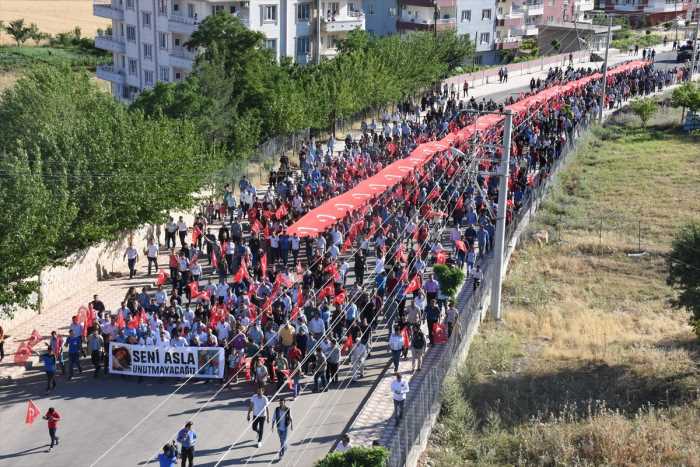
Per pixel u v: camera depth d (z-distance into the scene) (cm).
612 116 8200
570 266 4656
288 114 6531
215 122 6162
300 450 2830
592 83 8381
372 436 2903
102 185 4350
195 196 5494
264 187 5744
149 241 4466
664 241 4972
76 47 14688
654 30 13912
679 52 10688
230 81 6438
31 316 3947
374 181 4678
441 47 9356
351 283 4166
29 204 3656
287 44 9056
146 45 9406
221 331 3378
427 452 2822
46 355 3247
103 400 3195
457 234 4238
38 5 18600
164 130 4894
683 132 7681
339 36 9575
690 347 3588
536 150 5900
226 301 3631
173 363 3331
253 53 7006
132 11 9488
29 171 3775
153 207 4606
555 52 12025
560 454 2758
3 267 3600
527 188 5344
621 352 3556
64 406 3153
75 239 4238
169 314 3522
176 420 3042
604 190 6041
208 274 4391
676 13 14350
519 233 4972
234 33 7088
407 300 3859
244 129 6178
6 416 3078
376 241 4328
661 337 3731
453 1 11106
